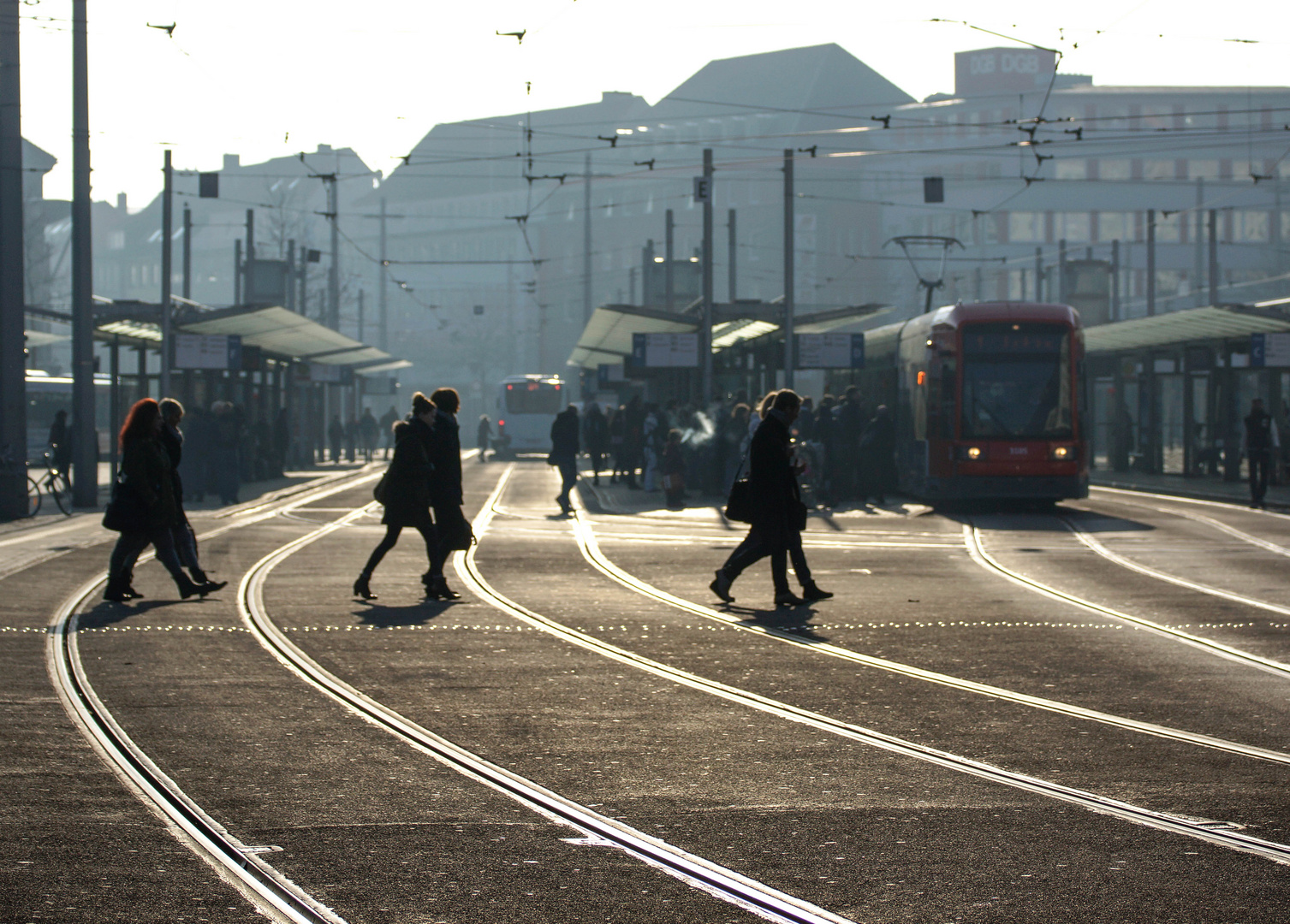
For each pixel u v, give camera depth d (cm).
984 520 3441
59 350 14438
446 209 16938
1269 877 759
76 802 898
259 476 5444
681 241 14538
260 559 2486
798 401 1927
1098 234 13162
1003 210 13162
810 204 13750
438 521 1959
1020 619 1769
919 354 3966
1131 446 5744
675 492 3938
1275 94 13088
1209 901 719
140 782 949
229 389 5047
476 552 2678
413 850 801
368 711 1193
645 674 1375
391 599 1947
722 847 812
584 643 1569
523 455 9744
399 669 1394
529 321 15975
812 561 2492
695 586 2134
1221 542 2828
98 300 4500
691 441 4562
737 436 4012
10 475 3453
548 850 803
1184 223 13100
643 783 959
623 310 4734
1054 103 13212
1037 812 890
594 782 962
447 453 1961
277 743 1073
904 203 13688
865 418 4781
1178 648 1541
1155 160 13150
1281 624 1717
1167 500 4266
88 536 2944
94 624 1669
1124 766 1014
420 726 1137
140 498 1878
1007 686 1322
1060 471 3681
